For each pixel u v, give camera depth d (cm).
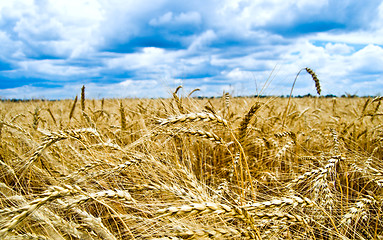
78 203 144
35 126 388
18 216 113
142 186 198
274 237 181
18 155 291
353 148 405
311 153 386
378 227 239
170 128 239
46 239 150
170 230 157
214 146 395
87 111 552
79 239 164
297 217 156
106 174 230
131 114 560
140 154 244
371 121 564
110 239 168
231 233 137
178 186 196
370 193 262
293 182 228
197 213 120
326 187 234
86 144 266
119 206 224
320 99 1034
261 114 556
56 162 280
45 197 121
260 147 404
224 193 251
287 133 330
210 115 194
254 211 147
